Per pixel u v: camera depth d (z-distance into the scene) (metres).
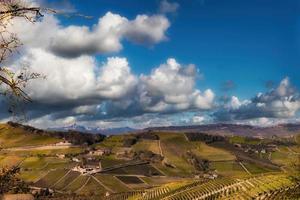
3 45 9.73
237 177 159.38
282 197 102.81
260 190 122.38
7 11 9.72
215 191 151.12
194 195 157.12
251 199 117.81
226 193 140.62
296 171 91.44
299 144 92.94
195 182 181.50
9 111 9.90
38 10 9.86
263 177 142.62
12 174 10.25
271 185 122.81
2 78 9.75
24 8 9.79
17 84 9.84
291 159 91.31
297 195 97.62
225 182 156.88
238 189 139.62
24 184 10.53
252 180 144.25
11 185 10.20
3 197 10.02
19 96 9.90
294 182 97.75
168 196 176.12
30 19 9.90
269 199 107.94
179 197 164.62
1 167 10.23
